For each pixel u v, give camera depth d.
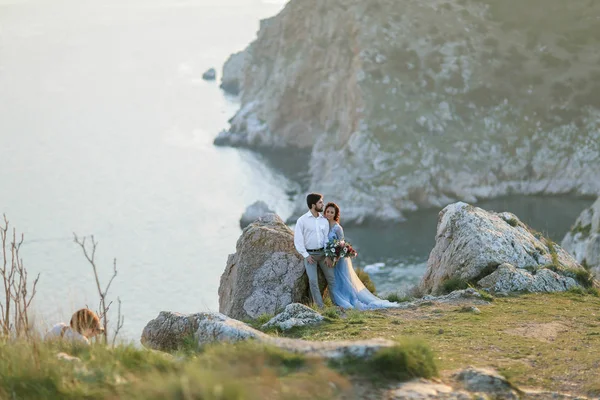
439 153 122.56
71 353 8.15
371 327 11.72
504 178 122.12
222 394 6.20
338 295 14.67
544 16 142.25
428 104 129.00
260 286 15.34
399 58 133.75
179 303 90.25
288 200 130.50
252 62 172.88
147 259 108.56
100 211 136.75
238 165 151.38
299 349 7.78
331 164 124.56
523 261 16.19
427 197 119.00
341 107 134.38
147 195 144.25
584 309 13.23
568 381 8.26
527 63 135.00
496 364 8.93
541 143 124.56
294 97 150.88
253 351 7.68
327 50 144.12
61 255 110.69
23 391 6.77
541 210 114.69
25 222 131.12
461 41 137.38
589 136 124.12
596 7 143.25
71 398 6.69
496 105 129.75
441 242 17.28
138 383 6.78
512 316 12.54
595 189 118.19
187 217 128.88
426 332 11.13
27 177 165.12
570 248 42.19
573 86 130.50
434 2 143.62
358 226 113.50
